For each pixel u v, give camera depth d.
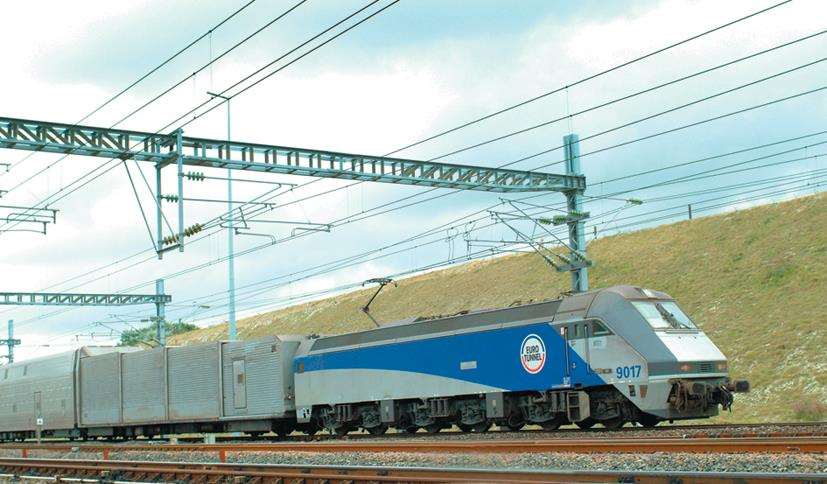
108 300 55.22
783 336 44.75
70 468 23.36
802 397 38.91
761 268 52.81
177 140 26.00
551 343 27.03
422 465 18.33
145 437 46.78
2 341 76.88
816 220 55.28
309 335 37.03
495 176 32.81
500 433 27.47
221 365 38.50
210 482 18.78
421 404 31.34
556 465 16.52
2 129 24.22
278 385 35.91
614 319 25.70
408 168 31.14
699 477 12.13
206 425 39.91
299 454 22.33
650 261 62.09
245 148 28.00
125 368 43.62
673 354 24.69
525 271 71.44
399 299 81.69
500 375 28.33
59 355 48.69
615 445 18.08
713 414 25.12
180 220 26.00
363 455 20.55
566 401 26.61
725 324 48.78
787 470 13.88
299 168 28.94
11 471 25.39
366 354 32.84
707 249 59.06
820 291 47.41
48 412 48.66
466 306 70.19
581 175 34.59
